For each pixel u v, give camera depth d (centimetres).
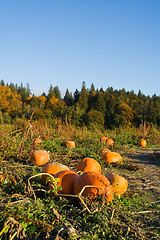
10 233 267
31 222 288
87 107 6525
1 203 333
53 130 1266
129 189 520
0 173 425
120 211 372
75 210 347
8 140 862
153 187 555
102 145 1040
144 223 358
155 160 940
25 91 10762
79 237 274
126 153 1096
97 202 356
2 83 12731
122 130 1903
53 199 397
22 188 399
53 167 472
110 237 291
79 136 1277
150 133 1625
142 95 10775
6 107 5206
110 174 480
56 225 296
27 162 725
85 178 392
